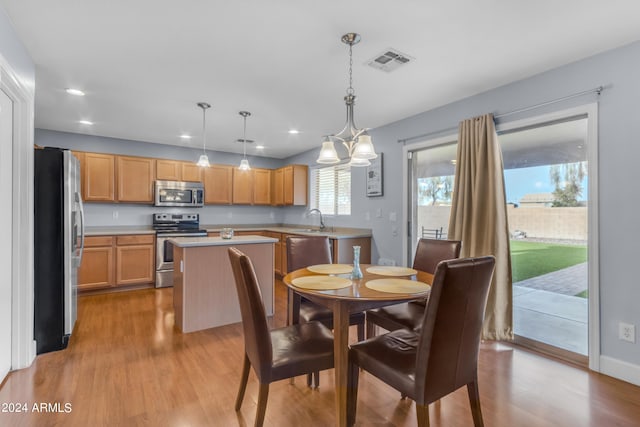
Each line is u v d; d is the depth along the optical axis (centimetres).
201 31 204
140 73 263
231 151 588
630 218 212
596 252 228
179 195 516
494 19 190
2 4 176
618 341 218
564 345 258
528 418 177
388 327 216
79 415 175
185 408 183
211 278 311
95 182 451
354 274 199
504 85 283
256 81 279
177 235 474
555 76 250
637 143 210
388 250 405
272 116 375
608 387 208
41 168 251
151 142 514
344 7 180
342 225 489
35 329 247
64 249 256
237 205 614
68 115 372
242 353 255
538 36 207
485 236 287
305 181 575
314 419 176
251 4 177
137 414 177
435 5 177
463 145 305
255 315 151
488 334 277
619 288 218
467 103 313
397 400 195
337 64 247
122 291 442
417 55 233
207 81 279
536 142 273
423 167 370
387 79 273
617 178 218
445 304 131
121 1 175
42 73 262
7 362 217
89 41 215
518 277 289
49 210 252
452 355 140
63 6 179
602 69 226
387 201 406
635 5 175
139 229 493
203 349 261
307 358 162
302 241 274
